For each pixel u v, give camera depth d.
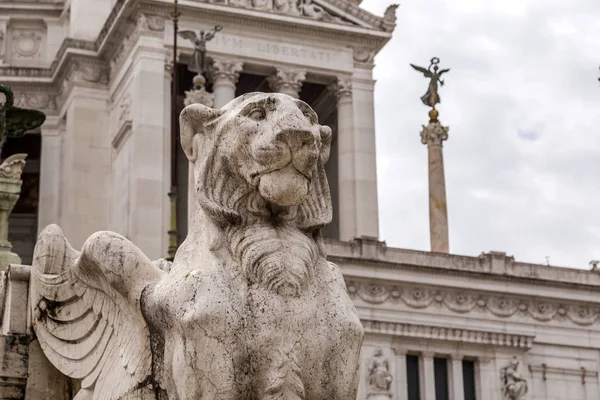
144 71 41.25
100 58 45.28
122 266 4.48
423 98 42.19
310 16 44.25
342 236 43.06
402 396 30.58
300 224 4.36
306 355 4.10
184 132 4.43
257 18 43.34
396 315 31.05
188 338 4.05
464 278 32.00
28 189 49.50
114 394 4.47
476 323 32.03
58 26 49.66
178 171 41.00
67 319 5.00
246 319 4.08
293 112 4.19
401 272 31.25
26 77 47.28
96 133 44.88
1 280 5.62
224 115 4.34
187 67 42.97
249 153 4.22
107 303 4.71
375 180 43.94
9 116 11.27
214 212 4.26
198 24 42.78
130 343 4.47
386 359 30.62
